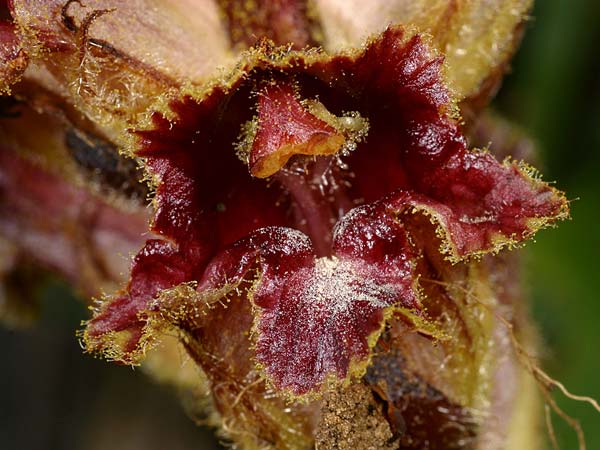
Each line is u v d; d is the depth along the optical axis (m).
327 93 0.05
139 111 0.06
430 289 0.06
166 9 0.06
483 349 0.06
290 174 0.06
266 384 0.05
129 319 0.05
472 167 0.05
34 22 0.05
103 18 0.06
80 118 0.06
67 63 0.06
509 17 0.06
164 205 0.05
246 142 0.05
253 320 0.05
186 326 0.05
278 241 0.05
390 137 0.05
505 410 0.06
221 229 0.05
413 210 0.05
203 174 0.05
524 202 0.05
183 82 0.06
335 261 0.05
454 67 0.06
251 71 0.05
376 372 0.06
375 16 0.06
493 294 0.06
